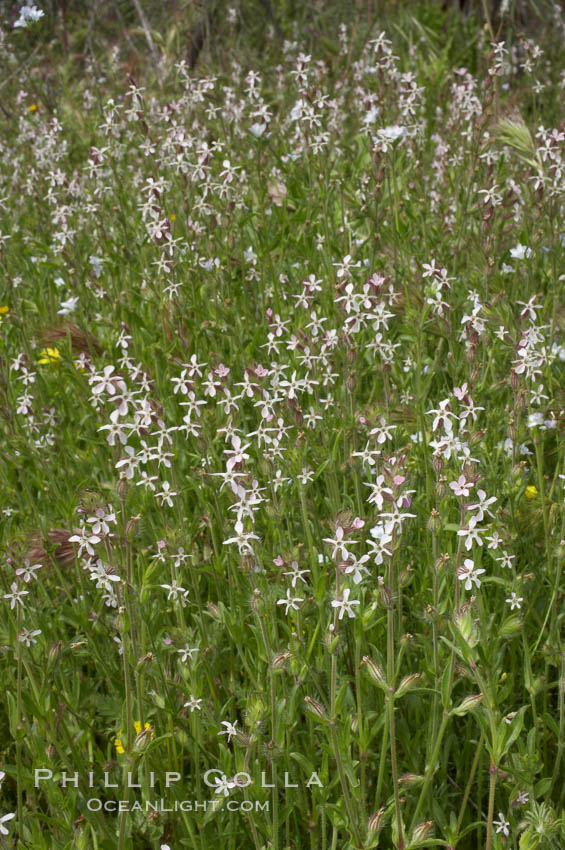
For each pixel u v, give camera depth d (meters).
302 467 3.25
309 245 5.01
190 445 4.23
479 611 2.78
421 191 5.22
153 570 2.83
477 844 3.32
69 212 5.40
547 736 3.38
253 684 3.26
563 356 4.31
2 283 5.68
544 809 2.74
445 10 11.90
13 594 2.99
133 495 3.77
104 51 11.26
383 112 5.21
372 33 10.17
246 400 4.33
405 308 4.36
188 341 4.63
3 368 4.06
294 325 4.52
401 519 2.47
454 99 6.84
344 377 3.91
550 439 4.29
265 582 2.96
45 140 7.37
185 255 4.99
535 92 6.22
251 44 11.16
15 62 9.48
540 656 3.55
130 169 6.97
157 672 3.11
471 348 3.42
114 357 4.77
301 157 6.04
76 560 3.55
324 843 2.95
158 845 2.99
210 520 3.55
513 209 5.43
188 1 10.19
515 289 4.65
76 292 5.42
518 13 10.28
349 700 3.16
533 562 3.62
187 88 6.16
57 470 4.48
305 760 2.80
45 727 2.98
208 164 5.06
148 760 3.10
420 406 3.76
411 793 3.24
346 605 2.51
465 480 2.60
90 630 3.45
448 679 2.56
